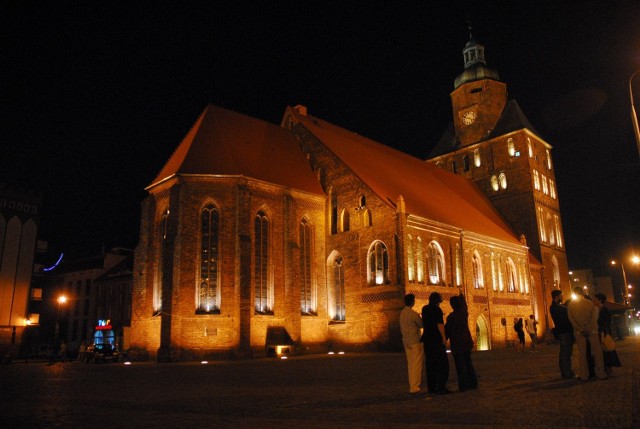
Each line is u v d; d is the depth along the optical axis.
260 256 43.62
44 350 67.31
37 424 10.70
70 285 82.00
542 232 67.75
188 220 41.44
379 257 44.09
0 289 56.50
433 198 54.19
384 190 47.22
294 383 18.69
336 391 15.74
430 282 45.34
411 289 42.53
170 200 42.06
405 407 11.91
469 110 73.88
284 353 42.06
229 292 41.03
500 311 54.53
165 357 38.31
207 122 47.44
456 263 49.12
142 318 43.88
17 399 15.24
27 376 25.53
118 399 14.97
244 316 40.25
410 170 59.41
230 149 45.50
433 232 46.69
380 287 43.12
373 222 44.66
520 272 60.38
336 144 52.75
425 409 11.51
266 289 43.56
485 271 53.38
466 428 9.17
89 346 47.50
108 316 71.38
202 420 10.83
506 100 74.75
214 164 43.25
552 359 28.12
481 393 13.89
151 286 43.91
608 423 9.36
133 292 45.69
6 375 26.48
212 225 42.25
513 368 22.30
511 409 11.10
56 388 18.72
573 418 9.88
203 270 41.28
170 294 39.66
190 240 41.12
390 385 17.09
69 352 60.06
